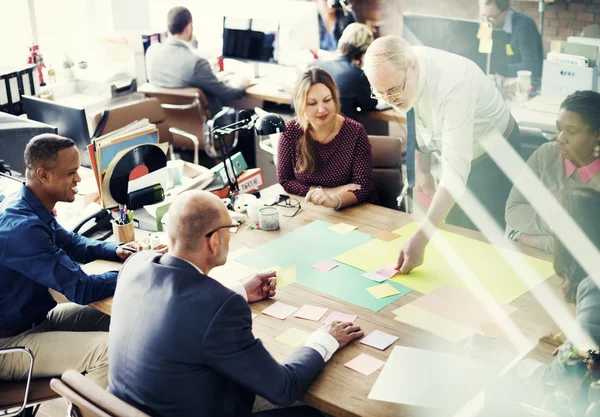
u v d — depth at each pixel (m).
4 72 4.25
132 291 1.83
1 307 2.38
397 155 3.36
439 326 2.09
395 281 2.36
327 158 3.20
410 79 2.84
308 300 2.26
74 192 2.48
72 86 4.97
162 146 3.07
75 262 2.59
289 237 2.73
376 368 1.89
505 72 4.12
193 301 1.73
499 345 1.97
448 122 2.86
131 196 2.99
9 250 2.29
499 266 2.42
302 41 5.41
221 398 1.79
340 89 4.30
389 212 2.96
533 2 4.44
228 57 5.49
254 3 5.54
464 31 4.05
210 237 1.83
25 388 2.32
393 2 5.22
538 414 1.68
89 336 2.40
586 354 1.73
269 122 2.94
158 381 1.72
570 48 3.88
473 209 3.30
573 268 2.14
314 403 1.80
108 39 5.13
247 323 1.76
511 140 3.22
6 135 3.23
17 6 4.84
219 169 3.14
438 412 1.71
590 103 2.58
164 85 4.88
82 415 1.82
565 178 2.66
